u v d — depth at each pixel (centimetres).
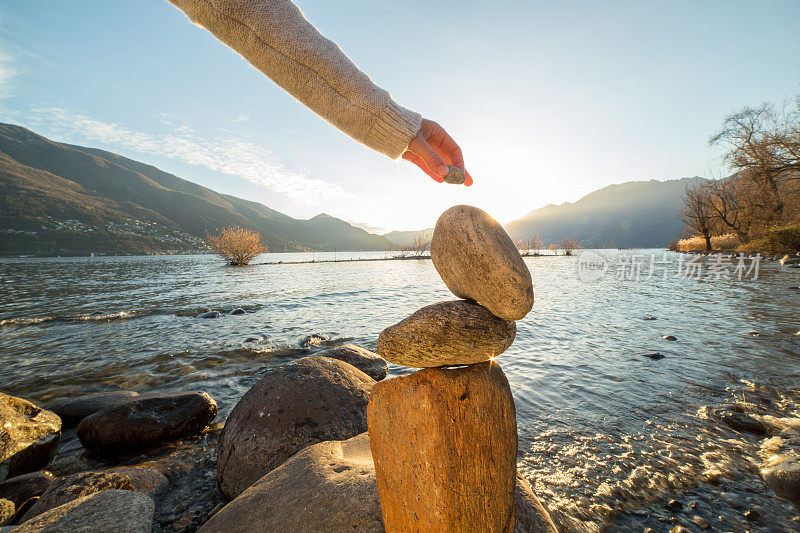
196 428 374
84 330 867
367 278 2250
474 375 133
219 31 96
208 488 280
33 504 244
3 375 562
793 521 221
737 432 328
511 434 139
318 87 97
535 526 169
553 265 3080
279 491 191
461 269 122
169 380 529
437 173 107
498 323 128
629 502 243
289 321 938
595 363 542
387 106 100
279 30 93
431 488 123
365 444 247
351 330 826
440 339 120
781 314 812
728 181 3234
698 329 726
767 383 434
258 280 2192
